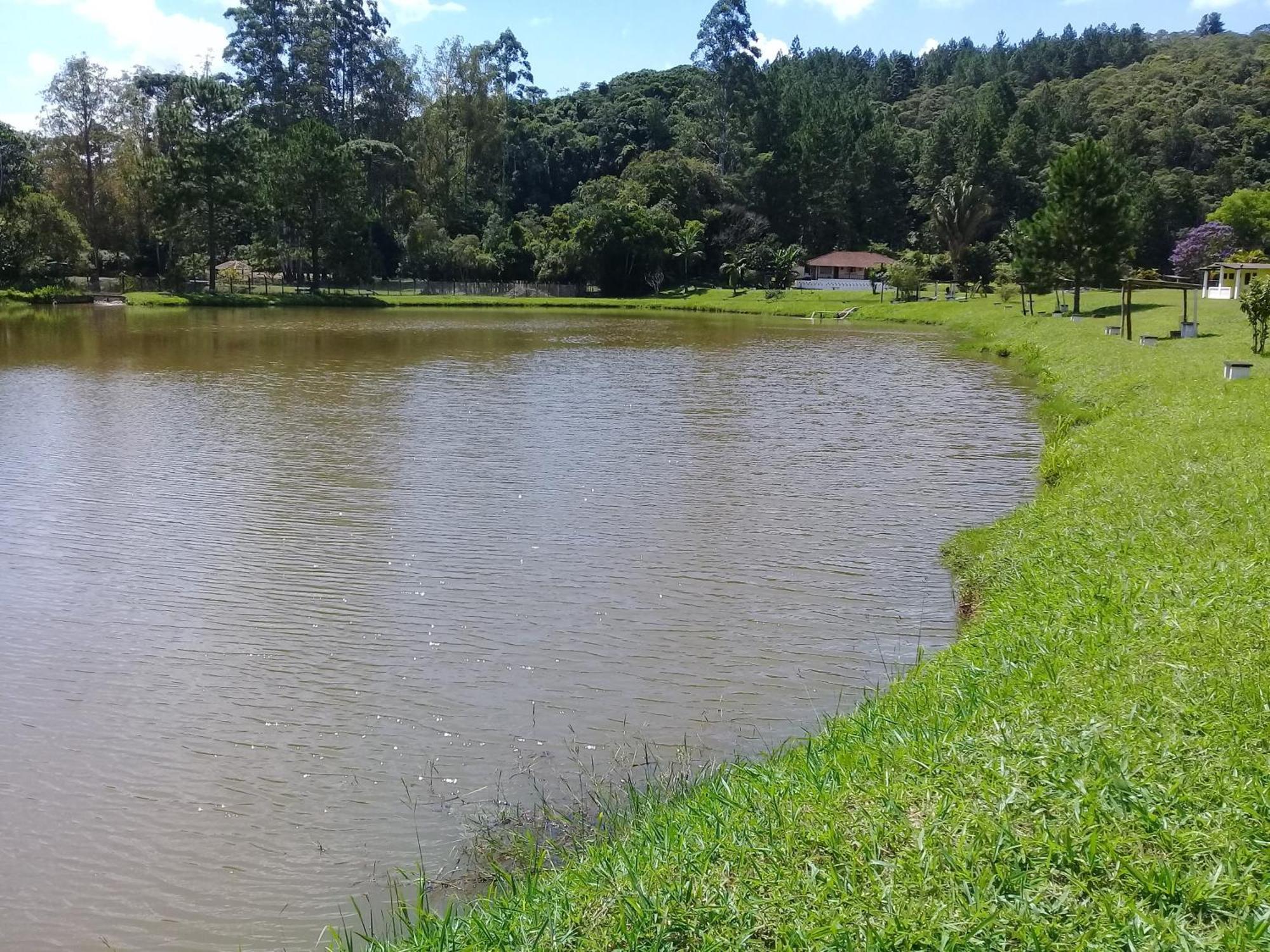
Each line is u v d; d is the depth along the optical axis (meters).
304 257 83.88
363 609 12.13
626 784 7.93
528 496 17.78
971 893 4.53
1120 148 106.00
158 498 17.58
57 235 72.69
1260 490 11.80
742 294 92.56
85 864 7.14
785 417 27.03
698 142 115.25
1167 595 8.69
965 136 106.62
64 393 30.33
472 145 110.50
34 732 9.09
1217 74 134.88
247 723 9.23
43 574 13.43
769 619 11.80
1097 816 4.99
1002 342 46.41
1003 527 14.70
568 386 33.50
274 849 7.26
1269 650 6.86
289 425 25.14
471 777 8.22
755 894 4.81
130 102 83.12
